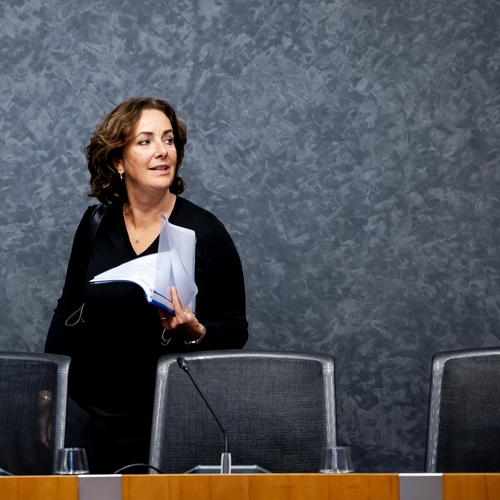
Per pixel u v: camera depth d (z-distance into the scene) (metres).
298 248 8.86
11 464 5.91
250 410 5.84
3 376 6.09
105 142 7.04
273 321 8.84
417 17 8.92
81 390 6.98
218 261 7.01
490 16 8.89
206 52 8.95
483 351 5.89
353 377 8.77
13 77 8.95
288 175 8.90
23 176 8.91
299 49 8.94
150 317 6.77
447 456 5.73
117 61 8.94
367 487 3.66
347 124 8.90
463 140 8.86
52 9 8.96
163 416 5.85
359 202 8.86
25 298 8.88
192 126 8.91
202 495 3.71
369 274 8.83
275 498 3.68
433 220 8.84
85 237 7.23
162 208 7.11
